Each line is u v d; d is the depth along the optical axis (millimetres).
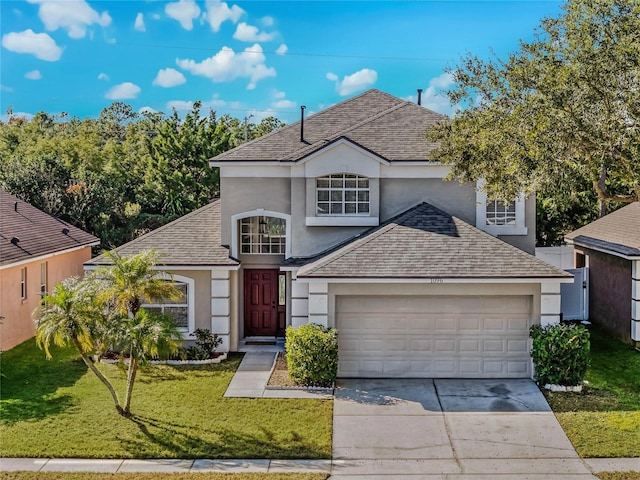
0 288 18906
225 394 14789
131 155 57531
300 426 12922
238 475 10750
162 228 20109
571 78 12852
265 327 20359
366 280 15461
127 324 12914
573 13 13195
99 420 13148
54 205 37594
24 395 14758
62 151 51125
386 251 16250
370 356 16125
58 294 12609
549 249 29172
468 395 14766
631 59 12336
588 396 14617
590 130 12930
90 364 13266
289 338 15781
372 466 11227
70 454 11562
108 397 14578
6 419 13203
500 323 15984
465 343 16047
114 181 46062
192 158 47688
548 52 13984
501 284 15727
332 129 21000
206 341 18062
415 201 19281
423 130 20312
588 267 22641
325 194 19312
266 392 14938
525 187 14562
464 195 19250
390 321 16094
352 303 16047
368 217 19156
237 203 19484
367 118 21500
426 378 16062
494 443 12172
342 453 11781
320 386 15344
